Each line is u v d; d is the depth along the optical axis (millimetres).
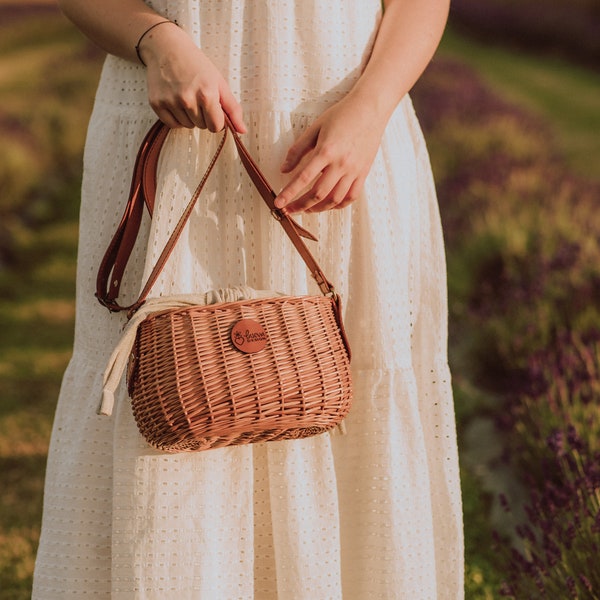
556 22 22297
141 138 1610
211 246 1565
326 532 1570
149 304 1400
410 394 1645
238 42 1582
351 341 1653
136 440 1493
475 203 6809
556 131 12680
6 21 29125
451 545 1725
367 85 1556
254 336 1379
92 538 1596
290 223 1502
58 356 5578
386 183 1642
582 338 3957
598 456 2574
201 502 1486
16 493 3572
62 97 16359
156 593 1470
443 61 16078
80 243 1696
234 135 1481
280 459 1550
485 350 4543
